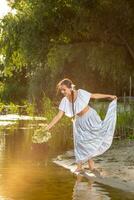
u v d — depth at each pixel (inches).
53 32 1066.1
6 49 1131.3
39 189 305.4
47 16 1032.2
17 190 302.5
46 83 1393.9
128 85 1135.0
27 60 1137.4
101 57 1048.2
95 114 368.5
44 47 1082.1
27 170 378.3
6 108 1455.5
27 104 1081.4
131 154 442.6
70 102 365.1
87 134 363.9
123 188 306.3
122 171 359.6
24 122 1024.9
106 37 1018.1
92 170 361.1
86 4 922.1
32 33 1055.0
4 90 1923.0
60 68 1206.3
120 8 920.3
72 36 1096.2
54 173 364.5
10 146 549.6
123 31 982.4
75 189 304.3
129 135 590.6
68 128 701.3
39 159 441.4
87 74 1236.5
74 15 1016.2
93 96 367.9
